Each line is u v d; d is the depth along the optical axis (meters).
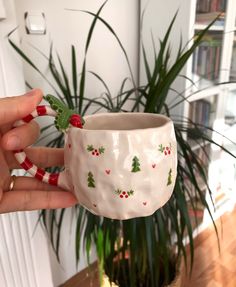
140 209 0.18
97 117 0.21
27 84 0.43
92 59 0.52
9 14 0.33
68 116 0.18
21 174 0.34
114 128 0.22
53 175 0.21
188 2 0.50
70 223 0.59
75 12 0.48
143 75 0.60
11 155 0.24
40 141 0.48
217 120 0.72
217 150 0.74
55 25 0.46
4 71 0.34
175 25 0.52
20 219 0.40
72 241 0.61
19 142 0.20
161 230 0.40
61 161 0.27
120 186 0.17
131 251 0.40
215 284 0.62
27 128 0.20
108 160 0.17
